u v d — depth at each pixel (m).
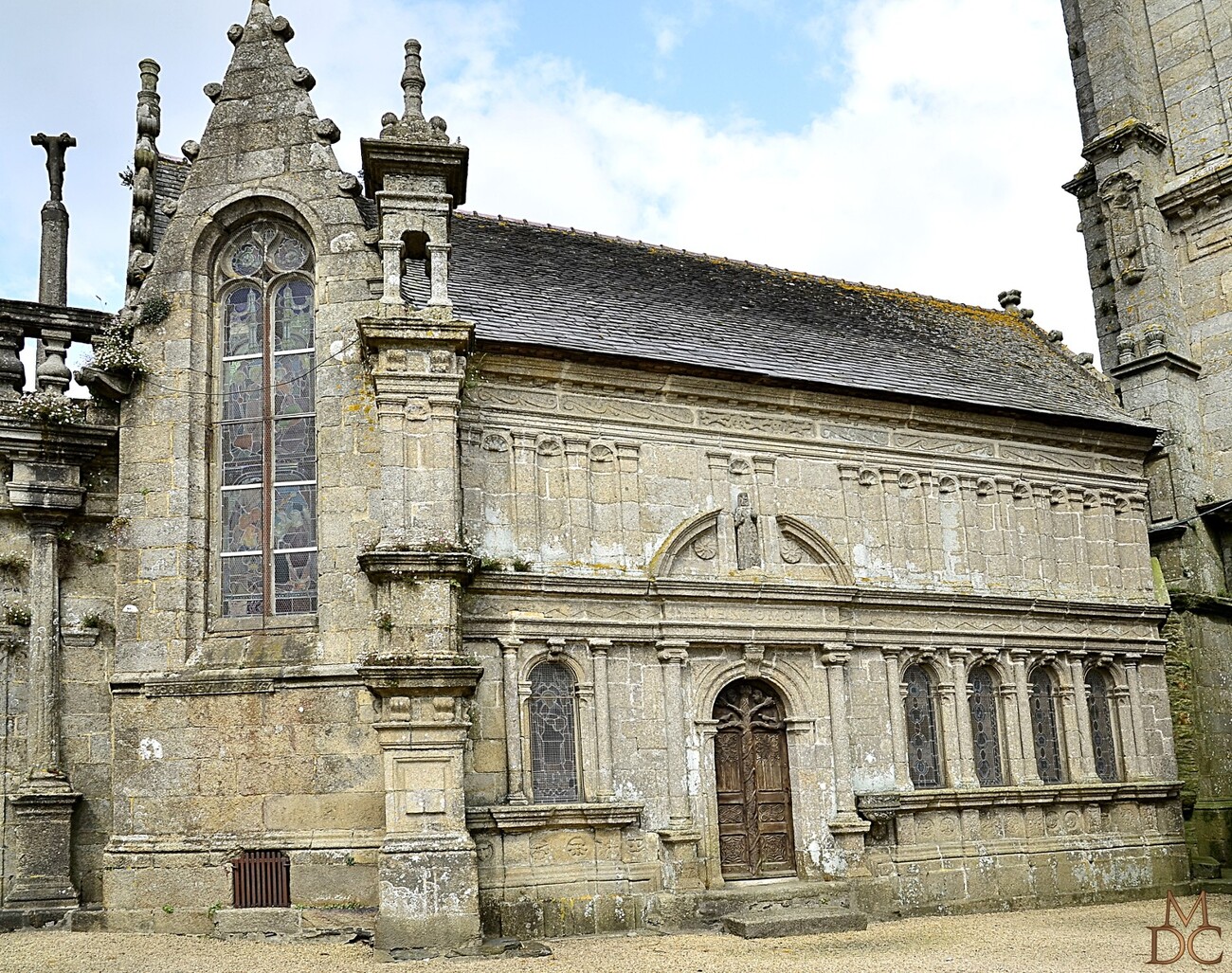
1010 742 22.83
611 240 26.09
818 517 21.86
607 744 18.95
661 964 15.41
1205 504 26.70
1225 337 27.69
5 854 17.00
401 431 17.66
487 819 17.58
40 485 17.81
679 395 20.95
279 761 16.98
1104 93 29.56
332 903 16.50
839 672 21.05
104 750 17.75
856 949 16.83
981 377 25.48
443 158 18.56
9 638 17.61
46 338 18.97
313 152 19.08
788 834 20.34
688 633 19.89
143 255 19.11
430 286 18.34
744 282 26.34
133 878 16.73
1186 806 24.98
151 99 20.31
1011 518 24.03
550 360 19.73
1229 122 28.22
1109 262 29.27
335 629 17.39
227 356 18.95
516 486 19.30
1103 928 19.19
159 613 17.58
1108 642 24.42
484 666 18.31
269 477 18.42
